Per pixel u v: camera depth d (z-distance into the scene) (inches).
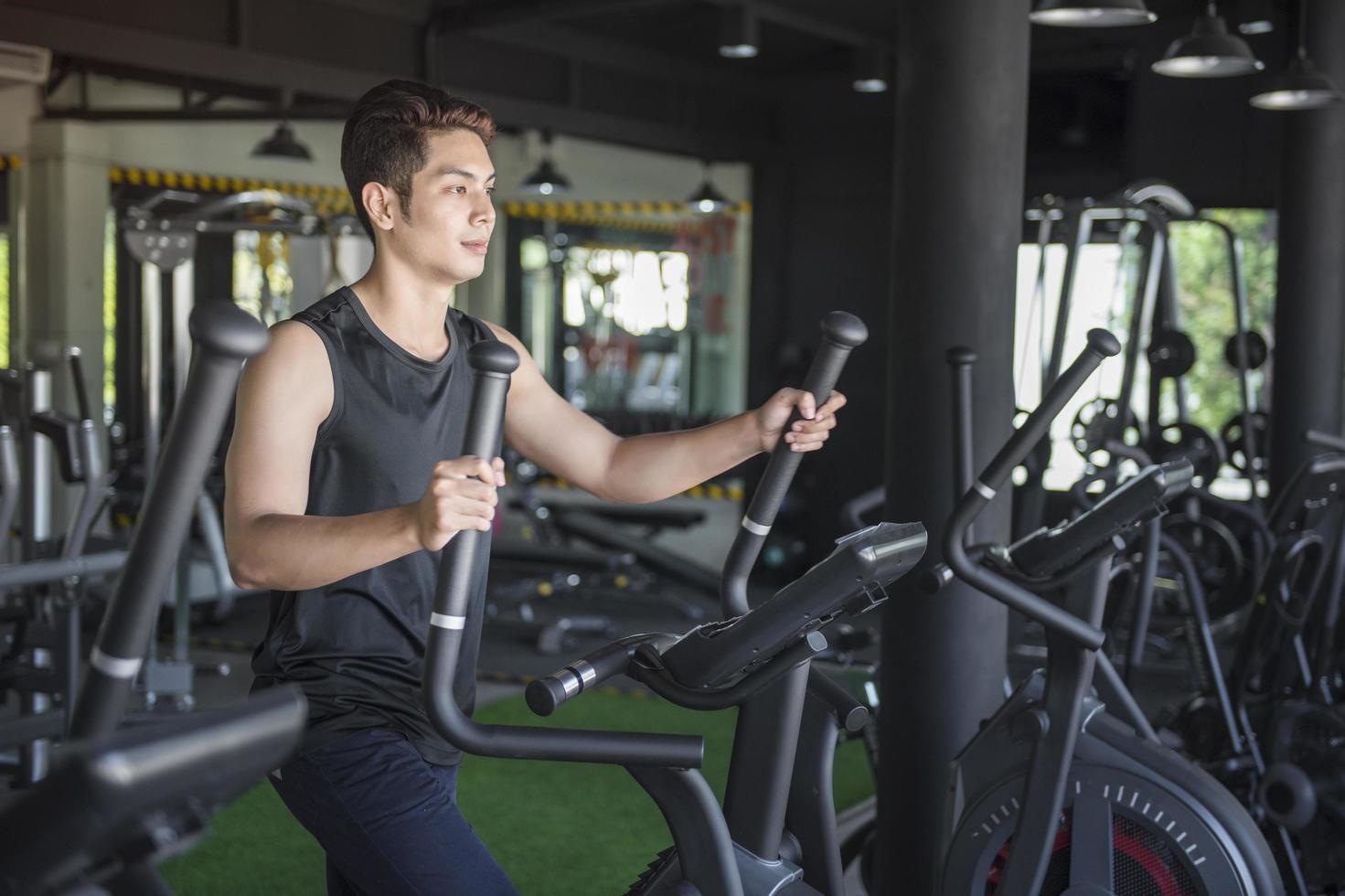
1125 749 88.4
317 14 244.5
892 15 271.0
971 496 79.0
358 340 63.7
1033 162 300.0
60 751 30.6
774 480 61.7
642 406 489.4
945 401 114.2
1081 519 81.6
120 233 364.8
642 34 293.9
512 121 278.7
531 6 244.5
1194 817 85.7
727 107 324.2
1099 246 288.7
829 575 52.1
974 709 115.3
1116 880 88.7
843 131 323.0
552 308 490.0
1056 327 196.1
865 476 317.4
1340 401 231.3
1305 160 226.8
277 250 370.6
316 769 61.6
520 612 273.9
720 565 348.5
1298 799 120.3
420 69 262.7
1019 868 87.2
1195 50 183.3
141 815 28.9
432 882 59.9
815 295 327.3
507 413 73.4
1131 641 129.4
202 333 31.8
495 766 171.9
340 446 63.0
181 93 364.8
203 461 33.2
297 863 135.8
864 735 143.9
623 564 261.3
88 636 199.2
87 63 334.0
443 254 64.1
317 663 62.8
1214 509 230.5
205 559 255.6
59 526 319.9
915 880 116.4
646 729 190.1
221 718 30.2
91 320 345.7
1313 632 146.3
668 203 440.8
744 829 62.0
